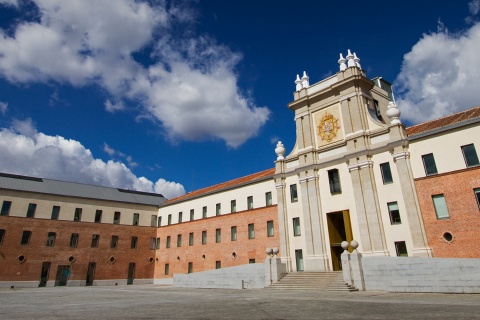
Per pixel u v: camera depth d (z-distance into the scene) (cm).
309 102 3675
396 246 2686
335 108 3409
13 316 1284
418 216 2588
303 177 3466
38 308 1616
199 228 4716
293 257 3388
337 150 3294
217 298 2091
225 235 4266
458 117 2806
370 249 2795
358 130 3127
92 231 5034
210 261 4369
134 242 5384
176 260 4997
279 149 3838
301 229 3394
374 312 1238
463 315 1090
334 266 3052
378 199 2873
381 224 2798
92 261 4916
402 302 1564
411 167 2739
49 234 4675
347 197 3091
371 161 2988
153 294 2667
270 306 1523
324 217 3231
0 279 4172
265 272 3088
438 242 2469
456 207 2436
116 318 1194
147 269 5362
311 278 2822
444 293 1988
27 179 5022
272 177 3859
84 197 5097
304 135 3622
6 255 4278
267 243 3719
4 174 4856
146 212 5650
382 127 3003
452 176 2503
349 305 1495
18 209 4509
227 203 4397
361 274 2425
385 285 2295
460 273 1980
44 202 4744
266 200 3903
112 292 3031
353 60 3456
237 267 3347
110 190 5797
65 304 1831
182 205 5219
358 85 3275
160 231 5550
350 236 2972
